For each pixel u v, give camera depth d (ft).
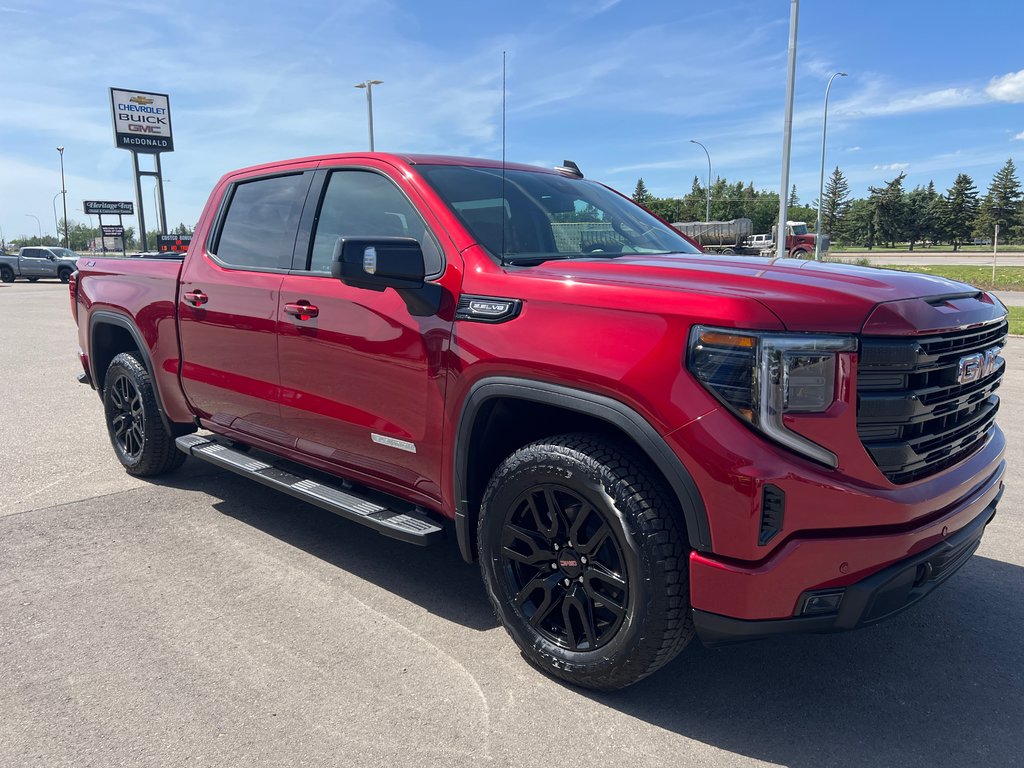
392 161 11.10
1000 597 11.22
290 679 9.06
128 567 12.21
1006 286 82.94
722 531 7.32
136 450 16.53
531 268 9.31
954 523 8.21
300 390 11.73
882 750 7.81
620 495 7.85
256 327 12.35
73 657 9.53
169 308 14.56
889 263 150.82
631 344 7.76
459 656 9.61
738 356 7.20
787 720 8.32
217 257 13.79
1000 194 329.93
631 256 10.48
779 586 7.29
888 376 7.55
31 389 27.84
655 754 7.74
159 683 8.96
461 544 9.80
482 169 11.73
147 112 133.08
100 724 8.20
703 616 7.60
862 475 7.45
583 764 7.57
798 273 8.40
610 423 8.36
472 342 9.08
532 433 9.98
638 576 7.79
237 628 10.28
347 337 10.69
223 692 8.79
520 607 9.14
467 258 9.60
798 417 7.18
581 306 8.21
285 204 12.64
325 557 12.69
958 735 8.06
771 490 7.13
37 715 8.36
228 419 13.76
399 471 10.57
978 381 8.79
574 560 8.48
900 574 7.53
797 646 9.95
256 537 13.52
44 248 123.34
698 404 7.34
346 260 9.07
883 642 10.02
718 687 8.97
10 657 9.53
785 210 62.75
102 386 17.58
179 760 7.62
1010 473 16.80
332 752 7.75
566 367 8.13
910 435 7.83
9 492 15.90
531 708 8.51
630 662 8.05
